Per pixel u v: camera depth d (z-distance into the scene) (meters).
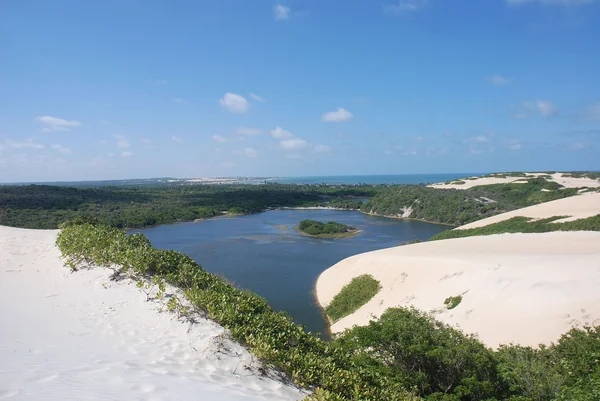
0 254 12.59
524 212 47.41
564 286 15.01
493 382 8.27
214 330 7.28
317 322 23.66
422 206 80.69
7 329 6.37
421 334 9.14
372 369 8.28
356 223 72.50
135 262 10.09
